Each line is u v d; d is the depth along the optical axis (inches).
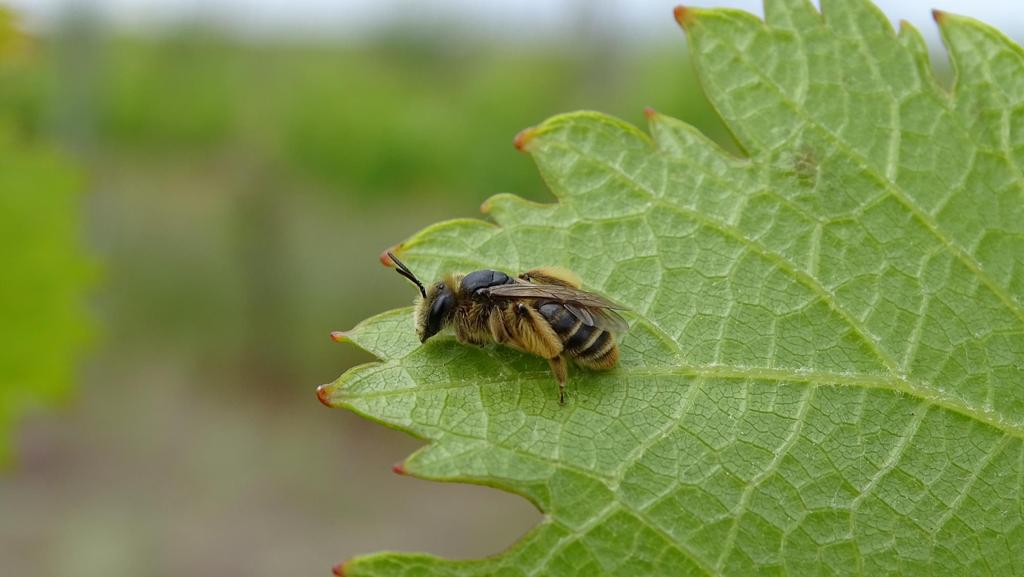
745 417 3.3
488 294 3.4
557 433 3.3
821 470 3.3
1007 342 3.4
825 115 3.7
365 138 16.2
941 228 3.5
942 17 3.7
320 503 13.6
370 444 15.4
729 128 3.6
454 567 3.2
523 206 3.6
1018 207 3.6
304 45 21.0
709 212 3.6
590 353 3.3
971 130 3.6
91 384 15.7
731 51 3.7
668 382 3.4
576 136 3.7
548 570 3.2
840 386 3.4
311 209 17.8
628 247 3.6
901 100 3.7
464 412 3.3
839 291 3.5
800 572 3.2
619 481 3.2
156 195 19.9
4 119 5.2
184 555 12.1
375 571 3.1
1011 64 3.7
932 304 3.5
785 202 3.6
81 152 9.9
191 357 16.7
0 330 5.2
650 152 3.7
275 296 17.2
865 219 3.6
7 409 5.2
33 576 11.2
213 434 14.9
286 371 16.7
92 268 5.3
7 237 5.1
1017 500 3.3
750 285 3.5
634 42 13.8
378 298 17.3
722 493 3.3
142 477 13.7
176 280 18.1
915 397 3.4
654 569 3.2
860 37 3.7
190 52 20.1
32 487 13.2
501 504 14.0
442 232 3.6
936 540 3.3
